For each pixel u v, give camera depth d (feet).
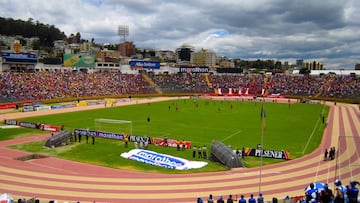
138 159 139.74
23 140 177.47
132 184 110.93
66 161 138.31
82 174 121.39
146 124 229.25
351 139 182.80
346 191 66.74
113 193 102.47
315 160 139.44
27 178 116.37
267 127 222.07
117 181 113.91
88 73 449.06
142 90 463.83
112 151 154.92
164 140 165.48
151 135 192.34
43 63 459.32
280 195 100.89
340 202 62.23
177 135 192.44
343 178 115.03
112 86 443.73
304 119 260.62
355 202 63.57
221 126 224.33
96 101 376.48
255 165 133.18
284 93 464.24
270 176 118.93
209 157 145.07
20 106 314.76
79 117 259.19
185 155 147.84
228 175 120.47
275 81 508.94
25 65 407.23
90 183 111.75
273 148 162.20
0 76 347.36
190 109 317.22
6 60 378.94
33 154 149.48
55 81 391.65
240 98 442.09
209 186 108.99
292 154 150.10
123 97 433.48
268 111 309.83
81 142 173.88
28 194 101.45
